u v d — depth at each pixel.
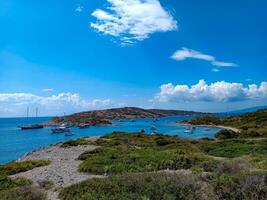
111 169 20.78
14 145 73.25
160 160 22.62
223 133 72.06
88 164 22.45
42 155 34.78
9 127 175.75
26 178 18.66
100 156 26.00
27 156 36.62
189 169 20.97
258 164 20.50
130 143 46.59
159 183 11.35
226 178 12.06
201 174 13.99
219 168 16.98
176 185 11.15
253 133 68.06
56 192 13.88
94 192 11.27
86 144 43.38
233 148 35.94
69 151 36.06
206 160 22.81
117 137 54.12
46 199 12.27
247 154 30.80
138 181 11.77
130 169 20.81
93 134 112.94
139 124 188.12
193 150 35.72
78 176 19.58
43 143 78.56
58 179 18.23
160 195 10.59
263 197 10.75
